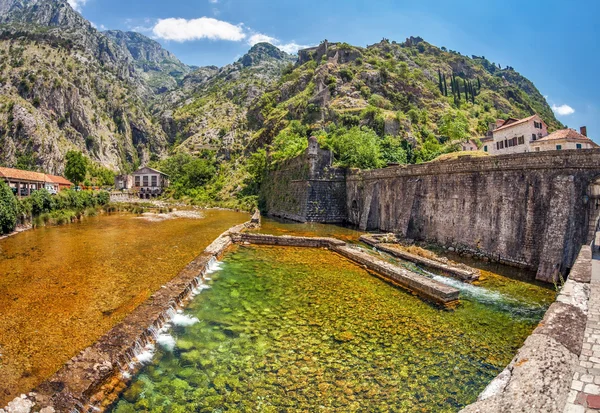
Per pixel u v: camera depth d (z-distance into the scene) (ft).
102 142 606.96
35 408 28.78
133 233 132.46
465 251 99.35
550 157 78.48
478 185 96.99
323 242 109.19
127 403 32.35
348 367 39.29
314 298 61.11
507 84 601.62
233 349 42.57
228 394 34.06
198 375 37.06
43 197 165.89
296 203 188.44
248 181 313.73
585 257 53.36
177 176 418.31
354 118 280.72
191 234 130.82
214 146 504.43
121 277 70.95
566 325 32.53
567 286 41.52
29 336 44.80
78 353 40.01
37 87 554.05
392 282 71.41
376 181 152.05
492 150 207.62
